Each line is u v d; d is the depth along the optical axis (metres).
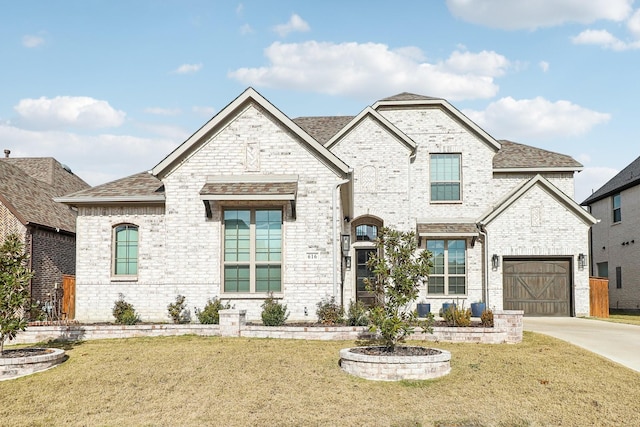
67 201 20.05
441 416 10.40
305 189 18.70
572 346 15.58
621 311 32.97
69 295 21.58
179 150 18.84
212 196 17.83
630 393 11.62
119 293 19.95
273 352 14.33
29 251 23.06
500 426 10.04
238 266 18.89
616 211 34.78
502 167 25.91
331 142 24.36
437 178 25.84
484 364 13.56
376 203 24.28
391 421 10.18
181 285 18.78
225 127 19.03
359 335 16.05
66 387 11.96
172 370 12.88
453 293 25.06
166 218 18.92
